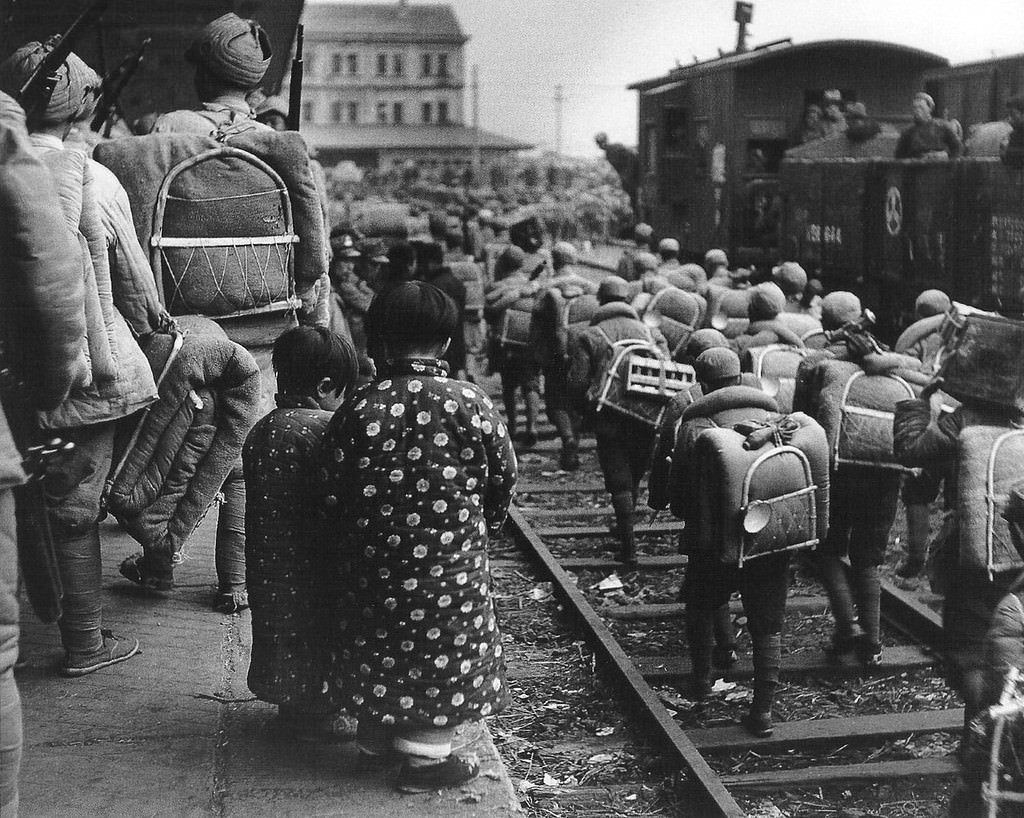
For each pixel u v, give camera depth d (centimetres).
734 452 559
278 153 566
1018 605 445
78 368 420
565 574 830
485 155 10981
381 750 404
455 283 1272
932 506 1034
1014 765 417
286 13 1312
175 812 381
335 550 387
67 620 479
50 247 318
